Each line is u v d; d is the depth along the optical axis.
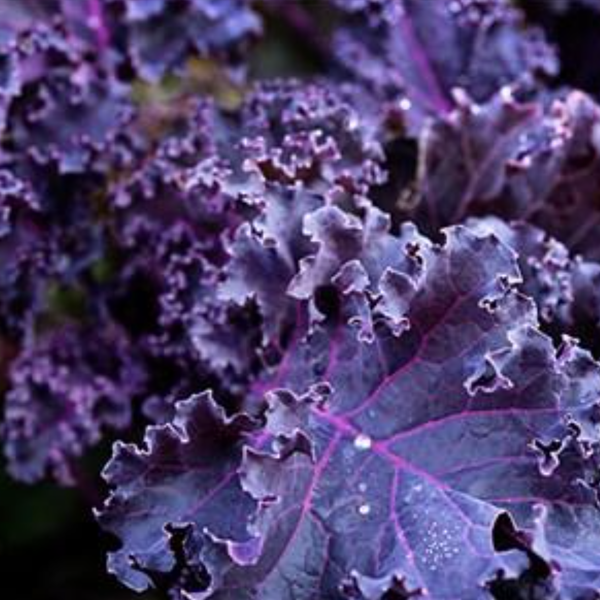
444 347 0.87
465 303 0.87
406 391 0.87
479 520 0.84
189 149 0.99
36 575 1.09
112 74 1.03
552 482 0.85
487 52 1.03
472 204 0.96
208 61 1.06
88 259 1.01
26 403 1.00
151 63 1.04
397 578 0.83
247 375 0.92
